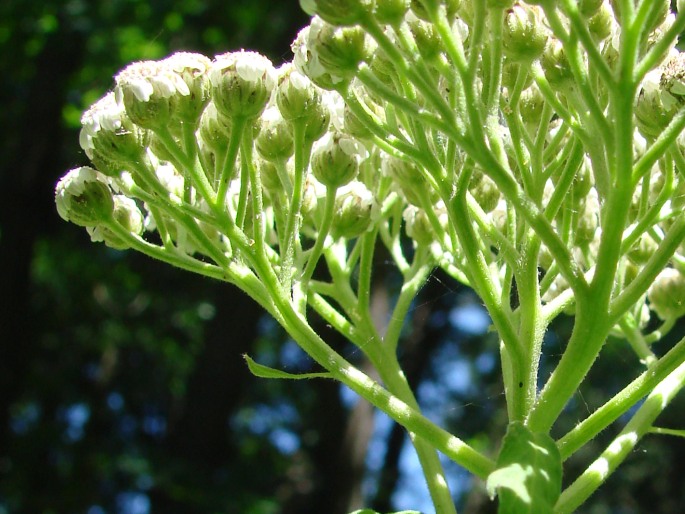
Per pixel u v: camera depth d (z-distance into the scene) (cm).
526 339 7
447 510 7
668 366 7
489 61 7
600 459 7
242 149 7
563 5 6
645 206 7
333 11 6
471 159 7
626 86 6
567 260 6
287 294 7
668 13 7
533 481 6
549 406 6
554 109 7
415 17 7
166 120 7
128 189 7
